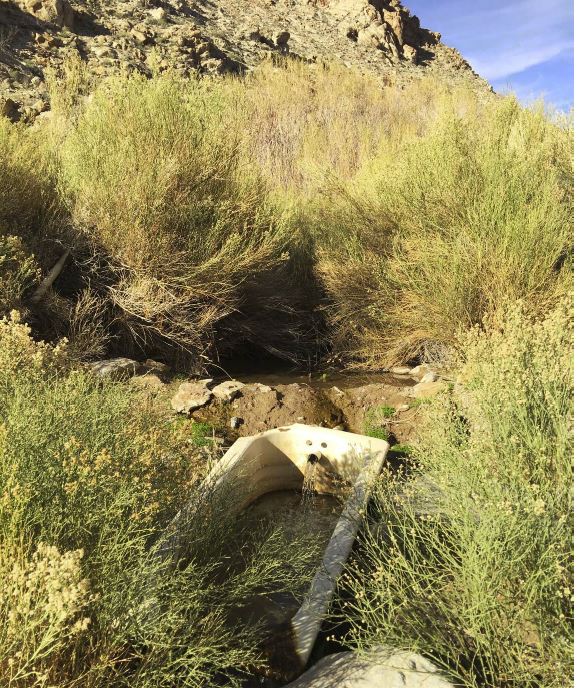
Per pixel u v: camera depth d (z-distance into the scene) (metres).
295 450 4.77
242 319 7.82
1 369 3.84
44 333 6.36
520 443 3.49
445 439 3.86
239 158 7.67
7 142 7.05
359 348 7.81
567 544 2.71
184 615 2.56
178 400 5.81
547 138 8.15
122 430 3.26
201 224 6.97
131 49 20.86
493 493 3.07
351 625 3.05
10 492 2.49
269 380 7.12
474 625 2.58
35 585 2.10
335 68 18.69
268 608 3.19
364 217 7.92
